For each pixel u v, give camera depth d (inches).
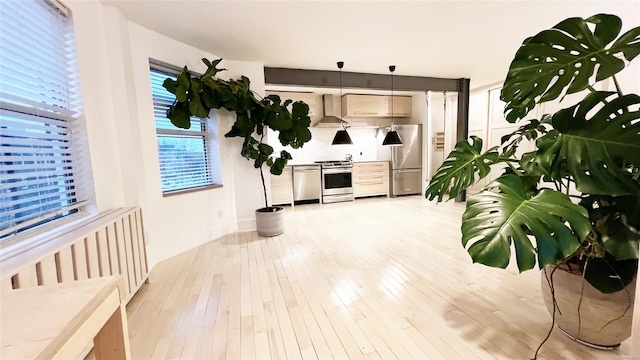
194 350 59.6
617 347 55.7
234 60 141.3
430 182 70.6
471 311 71.2
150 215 106.2
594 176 46.0
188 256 114.0
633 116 44.2
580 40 45.3
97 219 72.9
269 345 60.6
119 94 92.4
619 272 49.0
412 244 121.9
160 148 117.7
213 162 140.6
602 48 45.5
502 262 42.4
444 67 164.2
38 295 30.3
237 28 107.1
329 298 79.2
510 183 52.1
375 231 142.6
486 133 214.7
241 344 61.1
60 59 72.6
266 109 130.3
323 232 143.4
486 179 214.8
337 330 65.1
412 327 65.5
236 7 91.9
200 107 111.7
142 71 103.8
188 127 111.8
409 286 84.9
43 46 66.2
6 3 55.1
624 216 48.3
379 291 82.4
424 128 240.1
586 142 47.3
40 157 63.7
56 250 51.3
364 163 236.1
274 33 112.2
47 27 67.9
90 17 82.7
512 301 75.3
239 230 150.2
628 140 44.5
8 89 56.7
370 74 173.8
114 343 35.3
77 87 77.4
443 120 242.5
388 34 116.0
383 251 114.4
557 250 41.6
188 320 70.2
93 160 81.0
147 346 60.9
